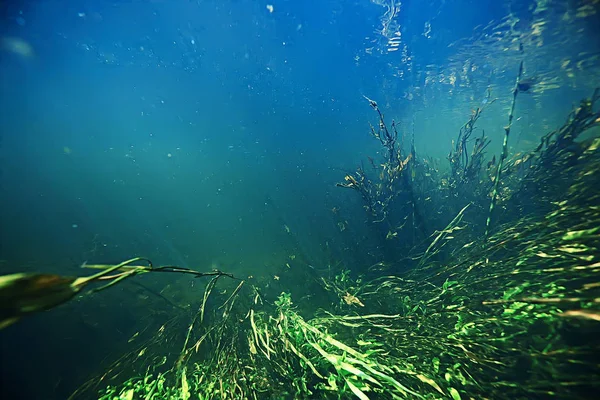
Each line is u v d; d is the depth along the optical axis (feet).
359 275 10.69
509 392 5.22
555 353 4.87
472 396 5.26
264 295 12.19
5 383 10.84
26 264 17.20
